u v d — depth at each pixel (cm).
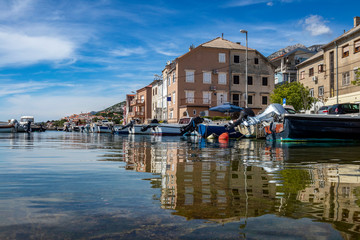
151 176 364
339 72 3114
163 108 5000
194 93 4184
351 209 205
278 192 264
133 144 1265
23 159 605
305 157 631
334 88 3222
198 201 229
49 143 1379
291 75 4728
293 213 195
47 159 602
